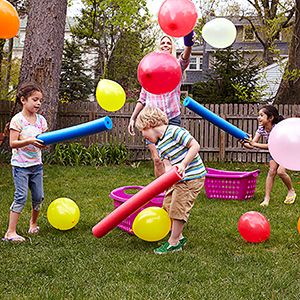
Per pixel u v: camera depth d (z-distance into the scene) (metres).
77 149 10.45
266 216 5.30
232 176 6.26
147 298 2.90
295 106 11.10
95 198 6.43
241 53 14.18
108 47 28.02
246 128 11.24
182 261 3.61
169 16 4.33
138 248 4.01
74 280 3.20
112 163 10.70
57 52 9.77
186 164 3.67
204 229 4.68
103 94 4.83
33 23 9.62
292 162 3.46
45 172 8.98
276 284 3.13
